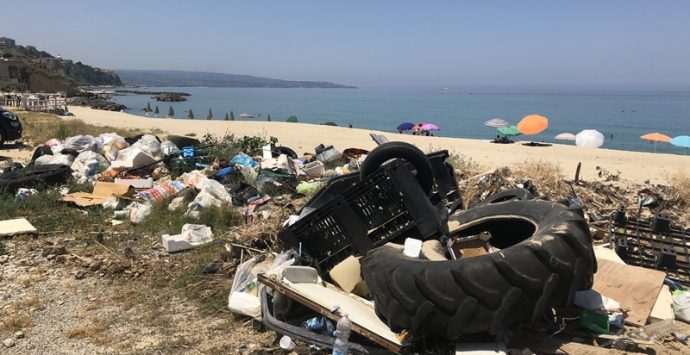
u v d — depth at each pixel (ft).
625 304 14.14
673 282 16.19
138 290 17.31
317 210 15.12
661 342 12.55
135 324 14.99
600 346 12.53
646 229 20.72
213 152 41.01
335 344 12.20
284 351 13.00
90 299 16.69
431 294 11.55
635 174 47.03
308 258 15.39
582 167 51.16
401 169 14.89
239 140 46.24
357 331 12.37
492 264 11.55
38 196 28.63
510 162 52.90
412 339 12.06
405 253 12.99
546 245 11.96
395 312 12.03
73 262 19.76
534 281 11.47
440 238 14.98
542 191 28.43
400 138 81.66
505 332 12.37
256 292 15.87
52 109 126.00
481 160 54.85
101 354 13.37
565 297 12.03
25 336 14.35
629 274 15.01
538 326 13.09
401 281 11.99
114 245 22.09
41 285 17.75
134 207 26.84
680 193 30.60
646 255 18.31
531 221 14.82
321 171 35.96
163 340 13.98
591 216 23.77
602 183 33.65
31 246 21.71
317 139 73.51
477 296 11.39
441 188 19.27
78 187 31.81
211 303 16.08
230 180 31.81
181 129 88.89
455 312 11.48
